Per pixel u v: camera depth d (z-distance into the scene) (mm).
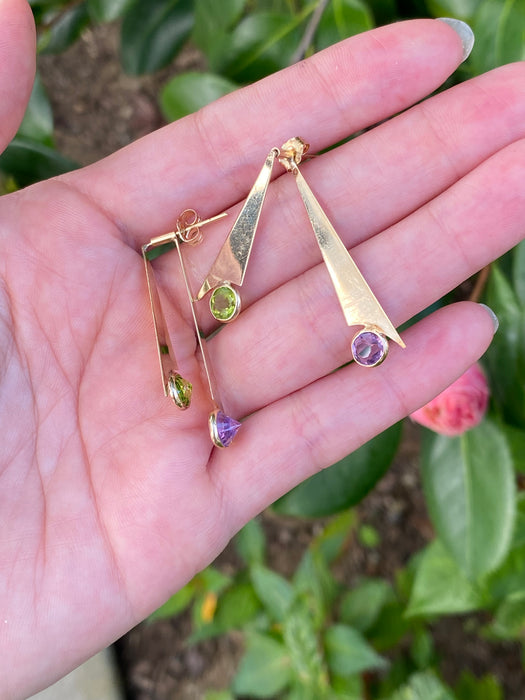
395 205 132
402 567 220
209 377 127
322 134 134
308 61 129
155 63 175
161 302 137
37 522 116
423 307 128
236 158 133
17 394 119
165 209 135
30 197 127
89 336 126
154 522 120
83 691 208
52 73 248
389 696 184
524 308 137
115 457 123
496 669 208
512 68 125
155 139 133
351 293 123
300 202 133
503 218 120
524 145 118
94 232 130
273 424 127
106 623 117
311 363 130
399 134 129
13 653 111
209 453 127
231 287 131
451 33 125
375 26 146
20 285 122
